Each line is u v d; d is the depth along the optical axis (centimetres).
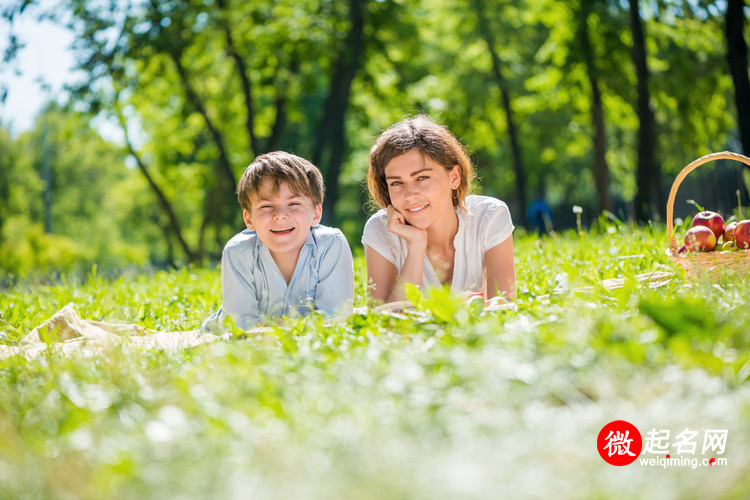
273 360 251
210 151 2484
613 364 203
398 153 419
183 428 185
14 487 158
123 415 204
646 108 1421
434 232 445
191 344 318
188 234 4303
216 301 583
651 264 523
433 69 2336
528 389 193
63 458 172
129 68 1858
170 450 173
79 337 400
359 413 185
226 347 267
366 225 462
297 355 252
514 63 2261
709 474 154
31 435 194
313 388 209
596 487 147
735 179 2023
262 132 2402
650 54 1841
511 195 3228
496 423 176
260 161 419
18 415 215
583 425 175
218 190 2945
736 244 439
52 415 209
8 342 390
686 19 1769
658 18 1780
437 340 249
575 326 242
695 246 429
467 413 189
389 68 2112
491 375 201
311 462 159
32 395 236
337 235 435
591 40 1827
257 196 412
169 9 1752
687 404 183
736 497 142
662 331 232
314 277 427
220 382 216
